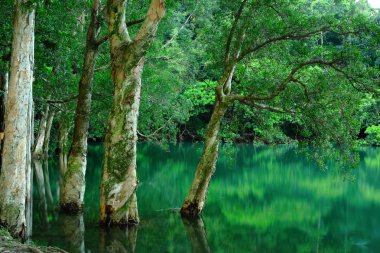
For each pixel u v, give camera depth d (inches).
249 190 876.0
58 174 981.8
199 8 887.1
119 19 483.8
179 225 542.6
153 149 1771.7
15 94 410.9
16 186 409.4
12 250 328.2
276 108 554.3
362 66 486.3
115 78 491.2
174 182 952.3
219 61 599.8
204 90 1660.9
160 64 981.2
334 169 1217.4
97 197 721.6
